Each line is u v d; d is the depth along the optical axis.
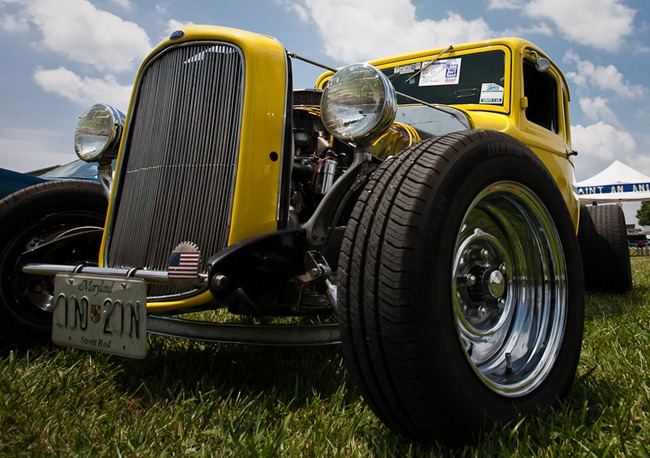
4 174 4.14
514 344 1.73
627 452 1.27
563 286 1.73
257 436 1.36
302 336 1.80
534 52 3.29
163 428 1.40
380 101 1.51
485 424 1.34
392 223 1.33
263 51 1.77
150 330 1.96
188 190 1.76
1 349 2.13
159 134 1.86
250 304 1.67
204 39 1.82
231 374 1.92
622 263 4.04
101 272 1.68
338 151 2.29
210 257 1.60
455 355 1.31
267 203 1.73
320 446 1.31
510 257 1.82
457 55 3.36
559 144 3.50
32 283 2.21
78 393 1.65
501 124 2.91
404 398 1.27
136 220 1.87
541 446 1.33
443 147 1.49
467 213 1.45
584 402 1.53
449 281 1.35
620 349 2.16
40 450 1.25
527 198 1.68
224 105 1.75
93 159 2.20
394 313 1.25
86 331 1.67
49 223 2.28
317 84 3.94
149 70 1.96
